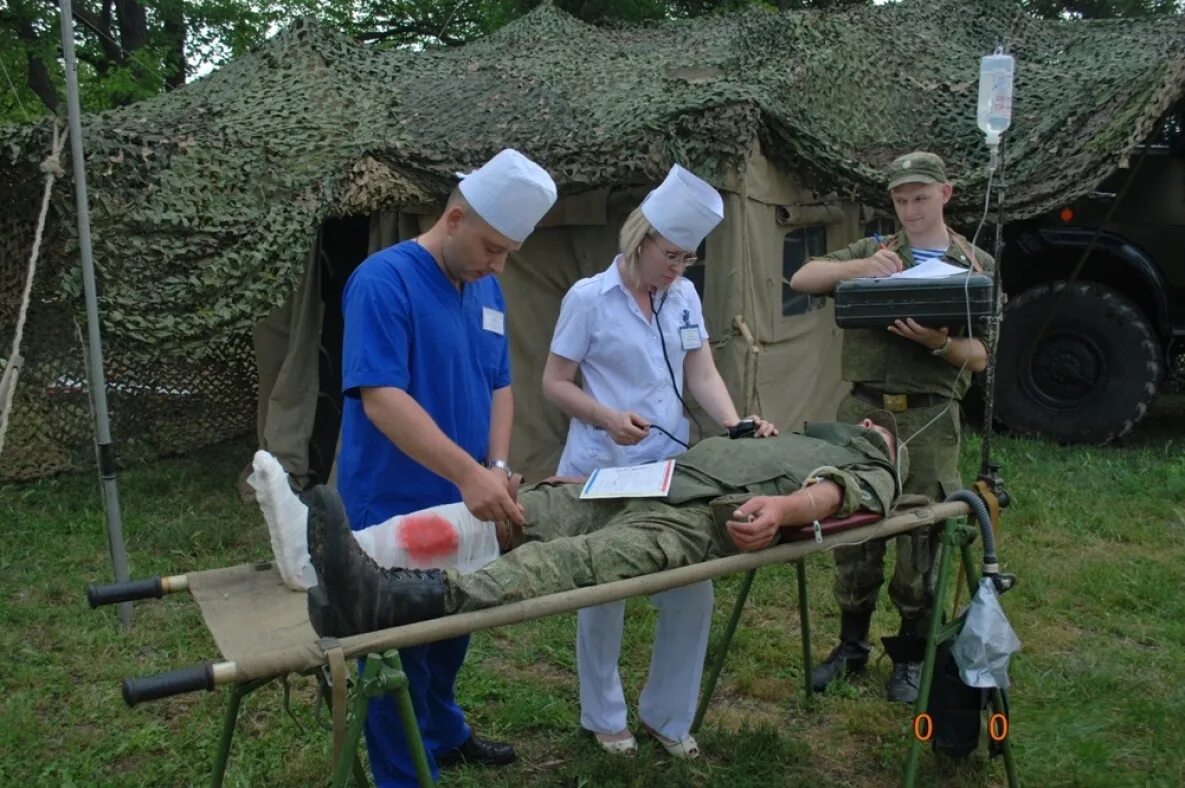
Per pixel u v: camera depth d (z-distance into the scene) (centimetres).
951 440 337
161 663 399
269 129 547
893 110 666
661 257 286
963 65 714
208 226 496
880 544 358
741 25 672
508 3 1236
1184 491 600
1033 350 734
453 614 215
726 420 316
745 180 549
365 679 194
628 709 352
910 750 273
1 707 358
